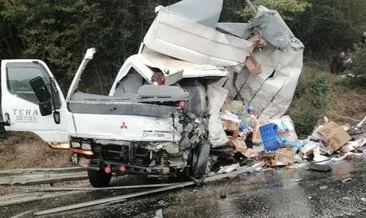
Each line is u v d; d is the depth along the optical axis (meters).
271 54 11.18
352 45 21.64
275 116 11.32
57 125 7.57
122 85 9.00
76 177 10.02
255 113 11.10
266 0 15.51
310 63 20.28
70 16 14.52
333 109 14.93
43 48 14.44
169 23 9.40
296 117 12.50
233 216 6.38
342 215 6.20
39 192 8.99
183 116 7.70
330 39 21.55
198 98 8.79
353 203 6.70
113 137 7.41
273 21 10.91
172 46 9.47
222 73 9.30
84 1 14.12
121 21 15.07
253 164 9.51
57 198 8.34
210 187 8.16
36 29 14.30
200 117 8.75
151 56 9.49
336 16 20.05
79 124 7.48
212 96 9.19
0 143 12.91
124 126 7.39
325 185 7.75
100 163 7.62
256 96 11.19
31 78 7.56
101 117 7.43
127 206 7.34
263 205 6.80
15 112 7.66
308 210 6.45
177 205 7.15
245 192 7.61
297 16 18.92
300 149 10.09
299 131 12.28
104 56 15.27
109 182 8.88
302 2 16.75
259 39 10.80
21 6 13.78
